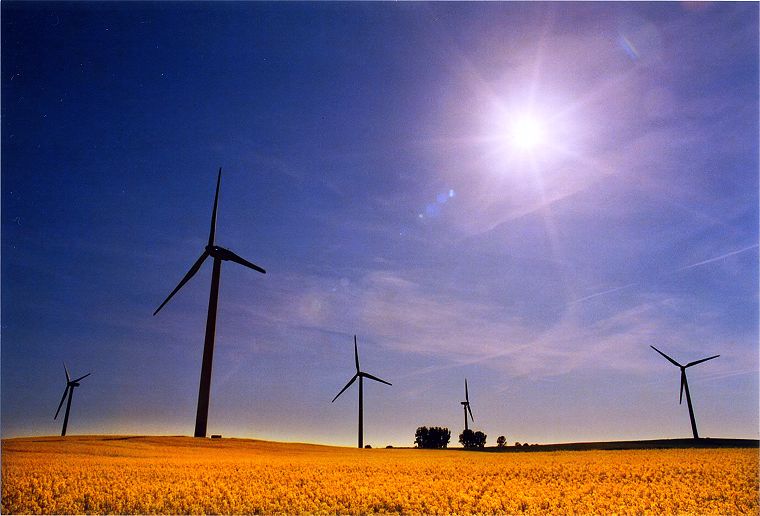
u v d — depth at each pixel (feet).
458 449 299.58
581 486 91.04
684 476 104.47
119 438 219.20
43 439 205.36
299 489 82.53
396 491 81.97
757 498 78.33
